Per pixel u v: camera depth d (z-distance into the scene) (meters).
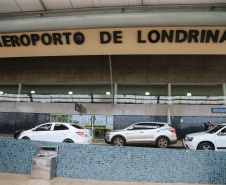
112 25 10.70
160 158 4.41
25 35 11.91
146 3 9.51
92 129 18.20
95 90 19.06
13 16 10.90
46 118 18.86
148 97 18.38
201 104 17.77
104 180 4.44
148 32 11.16
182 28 10.71
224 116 17.09
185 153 4.40
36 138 9.70
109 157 4.48
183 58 18.52
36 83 19.77
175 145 13.95
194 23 10.20
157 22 10.35
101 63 19.14
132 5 9.72
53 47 12.74
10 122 19.06
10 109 19.25
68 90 19.36
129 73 18.72
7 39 12.32
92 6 9.89
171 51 12.60
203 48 12.02
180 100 18.03
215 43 11.40
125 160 4.45
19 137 9.88
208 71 18.11
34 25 11.09
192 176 4.34
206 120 17.25
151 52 12.95
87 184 4.16
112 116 18.17
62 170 4.61
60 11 10.37
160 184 4.26
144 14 10.20
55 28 11.15
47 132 9.76
